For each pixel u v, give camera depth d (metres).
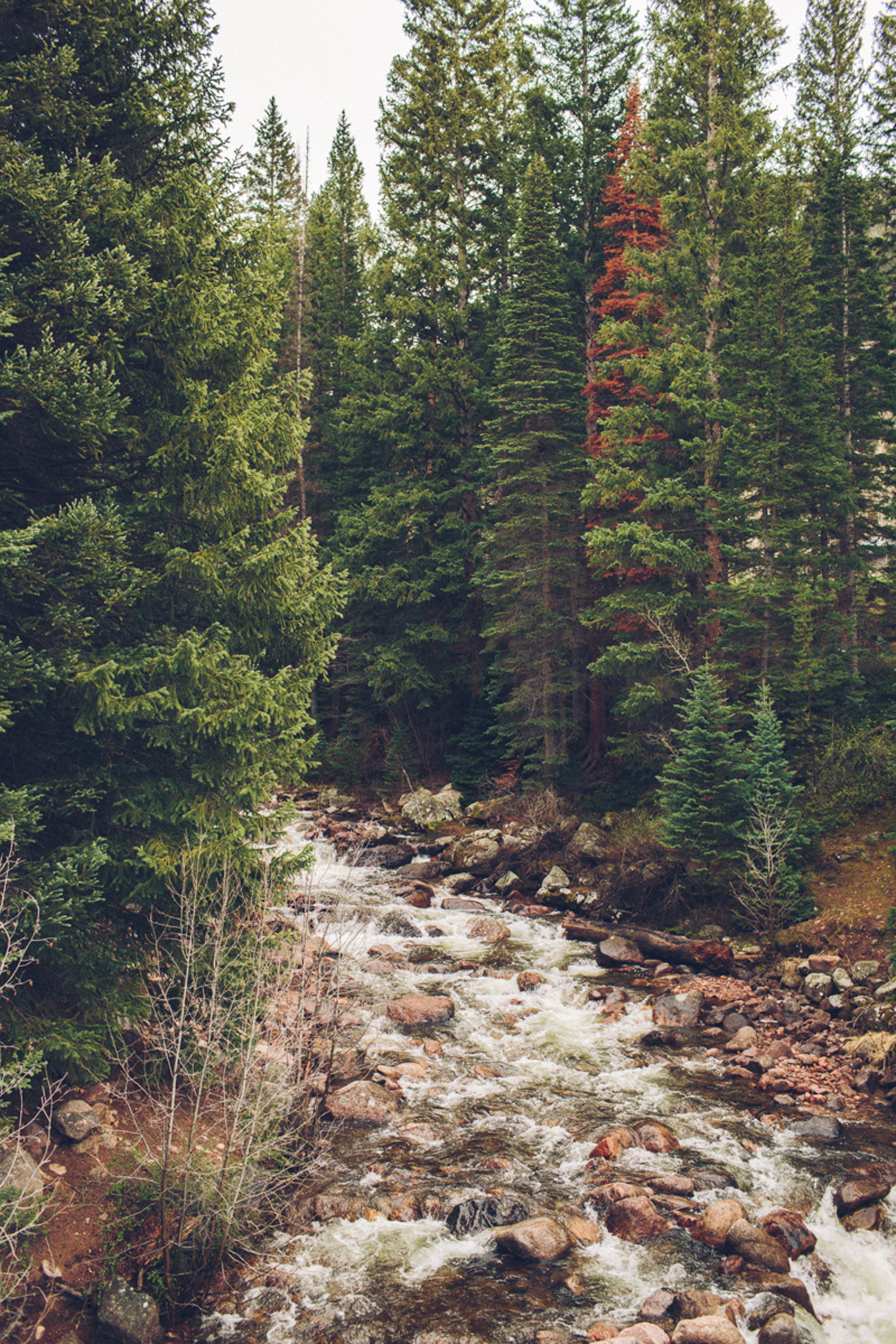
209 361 9.10
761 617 18.47
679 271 19.42
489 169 29.02
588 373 25.98
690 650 19.22
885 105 24.86
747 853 15.00
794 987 12.88
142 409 8.88
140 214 8.18
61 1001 7.61
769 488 18.25
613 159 26.59
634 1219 7.42
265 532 8.94
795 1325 6.15
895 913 12.72
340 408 30.22
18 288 7.17
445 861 20.94
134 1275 6.27
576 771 23.38
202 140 9.34
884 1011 11.34
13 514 7.93
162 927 8.02
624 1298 6.59
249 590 8.66
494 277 29.55
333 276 36.75
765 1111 9.55
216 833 8.05
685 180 20.38
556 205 26.67
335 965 9.24
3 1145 6.43
